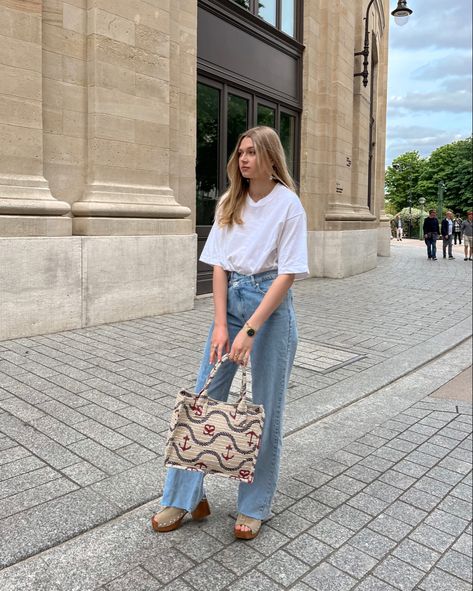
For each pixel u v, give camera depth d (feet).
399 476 10.36
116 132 21.57
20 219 18.22
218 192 31.17
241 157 7.52
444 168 211.00
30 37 18.40
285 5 36.60
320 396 14.40
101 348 17.67
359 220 44.68
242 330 7.25
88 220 20.47
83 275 20.20
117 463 9.99
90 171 21.08
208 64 29.17
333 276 40.86
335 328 23.09
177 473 8.03
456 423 13.08
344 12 41.04
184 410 7.32
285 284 7.36
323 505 9.20
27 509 8.39
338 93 40.50
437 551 8.10
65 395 13.35
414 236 143.84
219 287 7.83
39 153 19.01
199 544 7.87
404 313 26.96
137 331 20.24
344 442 11.80
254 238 7.57
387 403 14.40
